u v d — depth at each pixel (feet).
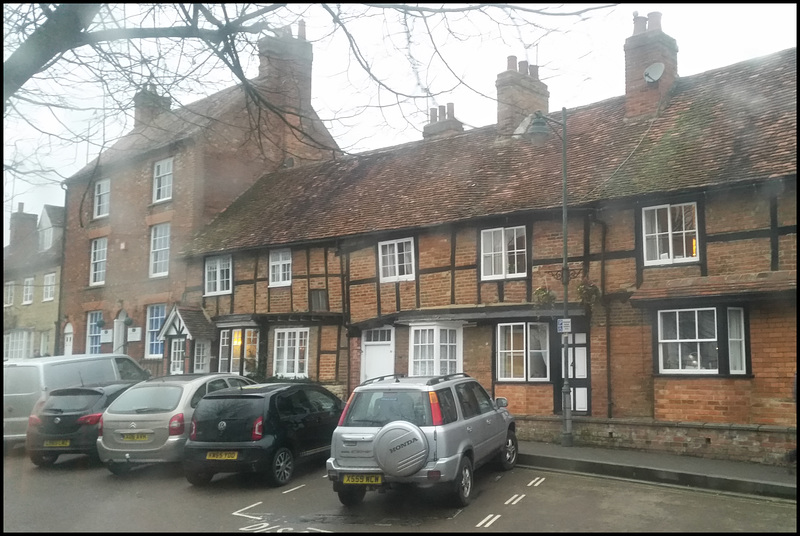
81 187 87.76
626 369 42.42
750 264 38.32
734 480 29.89
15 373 42.27
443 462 25.62
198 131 72.43
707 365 38.91
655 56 51.98
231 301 67.51
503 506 27.17
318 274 60.75
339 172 71.10
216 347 67.56
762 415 36.32
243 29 21.59
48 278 90.43
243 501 28.81
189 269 71.97
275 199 72.23
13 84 19.98
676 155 44.34
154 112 23.43
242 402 32.07
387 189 62.03
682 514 25.67
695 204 40.75
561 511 26.23
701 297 37.88
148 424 33.45
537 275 47.01
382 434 25.64
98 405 37.52
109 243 82.64
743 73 49.96
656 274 41.86
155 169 79.30
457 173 58.23
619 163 47.42
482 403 32.19
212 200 74.84
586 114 57.47
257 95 24.03
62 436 36.52
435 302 52.24
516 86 60.13
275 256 64.59
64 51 20.84
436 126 69.41
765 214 38.17
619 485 31.19
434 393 27.07
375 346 55.83
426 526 24.30
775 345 36.40
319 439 35.14
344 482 26.13
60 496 30.12
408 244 54.85
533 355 46.93
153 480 33.78
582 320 44.96
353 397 27.78
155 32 21.36
